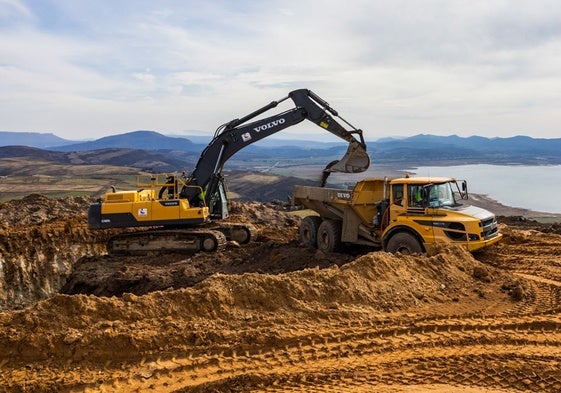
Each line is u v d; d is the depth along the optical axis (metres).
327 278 7.86
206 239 15.20
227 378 5.40
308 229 14.10
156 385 5.33
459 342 6.35
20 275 17.36
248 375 5.41
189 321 6.61
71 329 6.17
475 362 5.79
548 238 13.49
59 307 6.46
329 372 5.54
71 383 5.34
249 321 6.75
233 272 12.64
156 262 14.68
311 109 15.45
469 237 10.48
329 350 6.08
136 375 5.50
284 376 5.44
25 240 18.11
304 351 6.05
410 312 7.39
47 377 5.47
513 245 12.57
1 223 20.12
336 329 6.64
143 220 15.15
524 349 6.16
